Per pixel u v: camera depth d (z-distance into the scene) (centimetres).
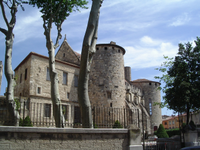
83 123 1234
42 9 1705
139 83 6569
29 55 2966
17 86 3222
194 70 2180
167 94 2305
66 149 991
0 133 871
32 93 2827
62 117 1370
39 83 2952
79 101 1266
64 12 1764
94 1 1359
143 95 6425
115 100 3638
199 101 2047
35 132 932
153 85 6512
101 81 3691
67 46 4106
